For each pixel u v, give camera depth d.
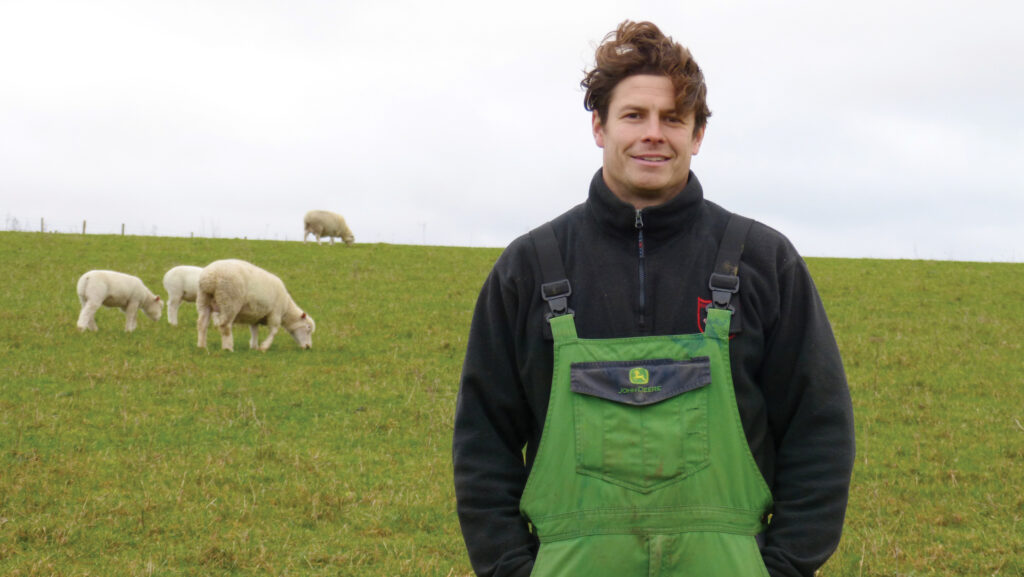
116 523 7.95
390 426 12.41
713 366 2.45
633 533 2.34
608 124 2.71
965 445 11.83
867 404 14.09
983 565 7.50
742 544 2.36
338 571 7.25
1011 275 28.11
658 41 2.68
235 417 12.38
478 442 2.71
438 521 8.68
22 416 11.59
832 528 2.47
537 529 2.46
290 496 9.08
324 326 19.86
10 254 26.88
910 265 30.45
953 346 18.39
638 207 2.71
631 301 2.58
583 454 2.41
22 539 7.46
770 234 2.66
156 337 17.61
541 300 2.64
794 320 2.59
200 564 7.22
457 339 19.08
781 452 2.59
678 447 2.37
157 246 30.78
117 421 11.66
